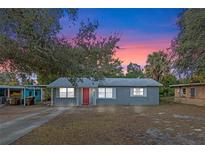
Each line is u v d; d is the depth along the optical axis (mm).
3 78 8875
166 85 41250
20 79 9125
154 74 45062
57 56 7160
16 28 6066
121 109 21969
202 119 14305
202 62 12344
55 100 27641
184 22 12469
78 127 11133
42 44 6590
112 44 8094
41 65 7621
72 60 7535
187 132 9805
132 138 8586
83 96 28062
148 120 13820
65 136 8891
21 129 10508
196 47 11766
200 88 26234
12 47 6465
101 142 7918
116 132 9797
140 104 28438
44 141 7992
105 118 14867
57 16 6840
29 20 5777
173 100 35125
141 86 28391
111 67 8438
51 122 13016
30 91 34750
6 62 7957
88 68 7992
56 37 7152
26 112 19391
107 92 28516
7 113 18484
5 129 10523
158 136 8969
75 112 19203
